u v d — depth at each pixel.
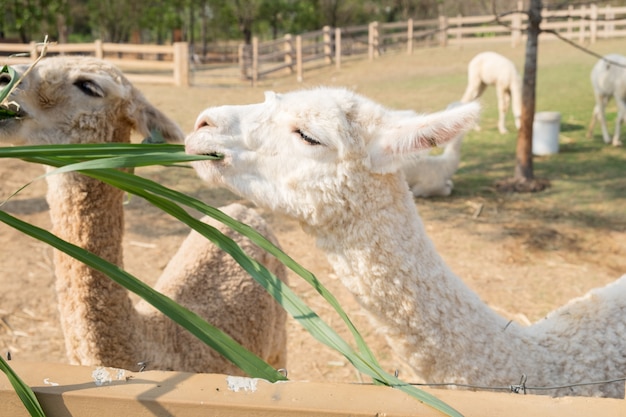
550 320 2.90
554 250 7.56
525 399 1.54
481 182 10.25
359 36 28.61
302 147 2.66
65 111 3.33
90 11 36.84
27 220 8.28
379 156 2.62
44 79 3.28
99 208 3.25
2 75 3.20
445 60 24.36
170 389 1.56
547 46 26.27
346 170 2.63
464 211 8.95
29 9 30.75
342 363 5.25
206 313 3.63
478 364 2.62
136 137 4.25
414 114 2.82
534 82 9.76
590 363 2.70
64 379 1.60
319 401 1.52
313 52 30.36
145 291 1.68
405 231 2.66
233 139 2.77
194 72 24.69
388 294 2.64
